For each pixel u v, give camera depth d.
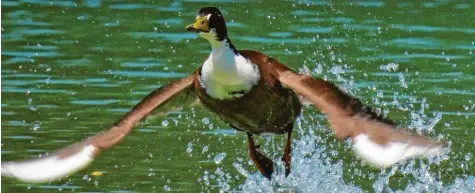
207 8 9.92
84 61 17.36
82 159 9.34
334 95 8.84
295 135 13.81
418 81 16.03
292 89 9.72
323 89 8.98
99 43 18.61
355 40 18.53
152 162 12.64
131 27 19.70
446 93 15.44
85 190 11.66
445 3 21.56
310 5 21.17
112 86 15.86
